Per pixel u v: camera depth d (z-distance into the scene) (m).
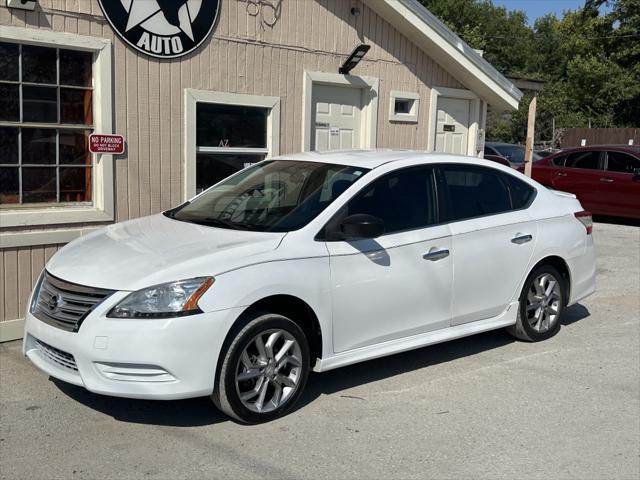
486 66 9.82
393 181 5.22
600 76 42.16
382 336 4.99
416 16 8.93
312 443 4.20
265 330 4.34
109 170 6.60
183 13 6.96
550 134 48.78
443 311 5.36
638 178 13.88
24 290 6.14
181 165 7.15
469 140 10.52
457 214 5.52
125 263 4.32
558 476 3.87
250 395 4.35
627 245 11.82
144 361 3.97
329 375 5.39
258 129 7.93
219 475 3.79
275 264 4.38
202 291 4.09
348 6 8.53
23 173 6.23
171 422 4.46
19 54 6.07
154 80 6.86
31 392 4.91
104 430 4.32
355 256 4.76
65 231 6.32
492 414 4.70
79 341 4.05
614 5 42.16
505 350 6.09
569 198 6.62
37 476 3.73
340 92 8.78
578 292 6.50
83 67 6.48
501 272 5.73
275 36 7.84
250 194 5.39
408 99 9.47
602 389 5.20
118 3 6.48
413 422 4.54
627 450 4.20
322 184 5.12
